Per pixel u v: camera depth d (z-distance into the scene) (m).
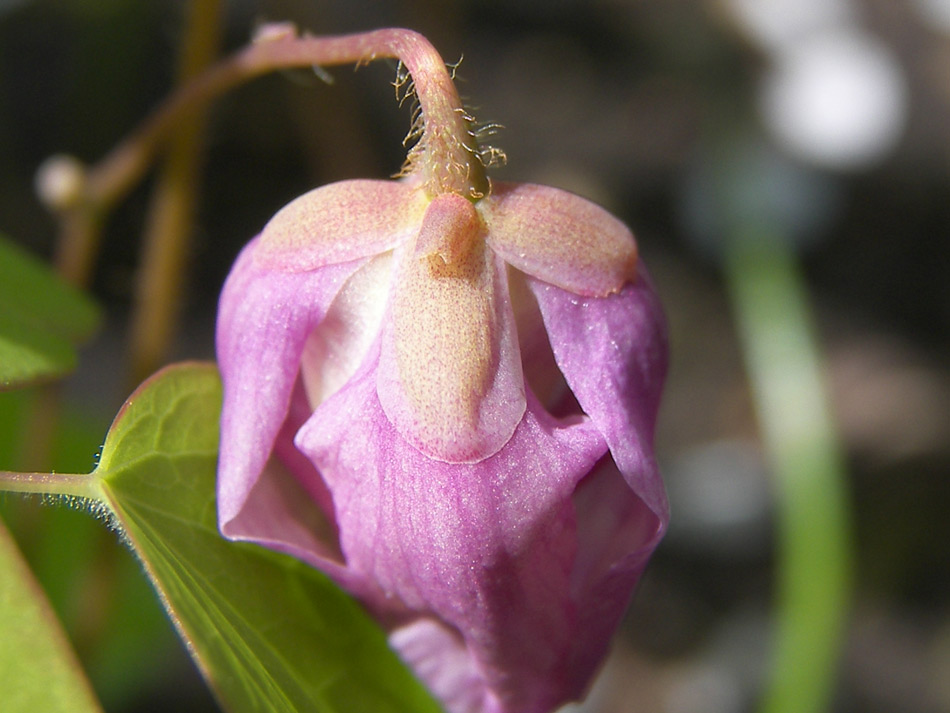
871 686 0.09
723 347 0.11
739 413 0.11
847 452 0.11
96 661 0.06
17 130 0.11
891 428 0.11
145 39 0.11
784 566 0.08
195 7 0.05
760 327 0.08
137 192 0.10
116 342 0.10
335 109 0.09
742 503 0.10
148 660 0.06
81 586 0.06
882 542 0.10
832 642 0.07
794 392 0.08
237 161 0.11
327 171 0.09
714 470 0.10
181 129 0.05
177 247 0.05
